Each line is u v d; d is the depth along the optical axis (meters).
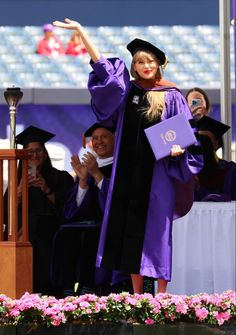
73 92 31.47
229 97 21.23
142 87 16.95
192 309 15.52
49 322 15.28
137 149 16.77
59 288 19.70
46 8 38.69
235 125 30.47
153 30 40.09
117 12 38.84
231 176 19.47
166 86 16.98
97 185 19.05
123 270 16.70
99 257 16.89
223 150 20.97
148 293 16.77
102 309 15.45
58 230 19.39
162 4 39.56
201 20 40.50
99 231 19.17
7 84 38.78
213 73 39.81
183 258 17.84
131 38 39.47
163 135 16.34
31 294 16.59
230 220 17.67
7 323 15.30
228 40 21.27
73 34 39.84
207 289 17.78
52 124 31.64
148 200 16.70
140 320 15.45
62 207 20.03
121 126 16.95
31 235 19.83
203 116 19.38
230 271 17.69
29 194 20.11
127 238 16.73
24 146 20.44
